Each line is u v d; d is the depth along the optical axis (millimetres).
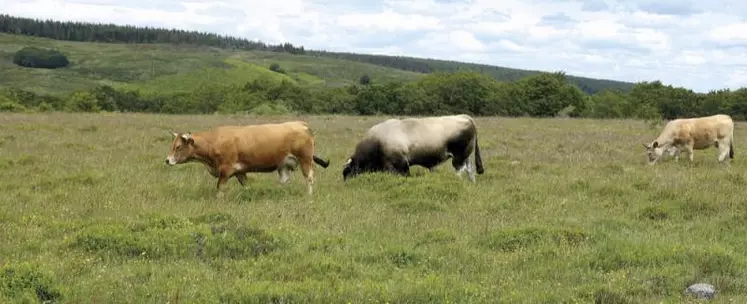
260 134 14297
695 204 13078
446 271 9000
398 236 10781
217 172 14297
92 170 16547
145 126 30047
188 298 7629
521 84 78750
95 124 30047
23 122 29938
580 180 15586
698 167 18859
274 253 9570
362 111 68562
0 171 16172
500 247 10234
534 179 16406
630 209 13156
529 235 10438
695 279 8617
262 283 8094
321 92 71250
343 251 9734
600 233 10883
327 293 7805
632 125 40312
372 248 9906
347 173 16469
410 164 16500
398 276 8680
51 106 54062
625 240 10422
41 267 8102
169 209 12352
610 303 7910
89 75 136500
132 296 7672
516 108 75062
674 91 74188
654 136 29672
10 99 54531
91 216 11789
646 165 19406
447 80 76000
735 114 69375
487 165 19016
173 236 9852
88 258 9039
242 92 69500
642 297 8062
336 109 67625
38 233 10398
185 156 13898
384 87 70500
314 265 8906
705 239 10773
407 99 70500
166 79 138625
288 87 69875
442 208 12898
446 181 14625
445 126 16500
